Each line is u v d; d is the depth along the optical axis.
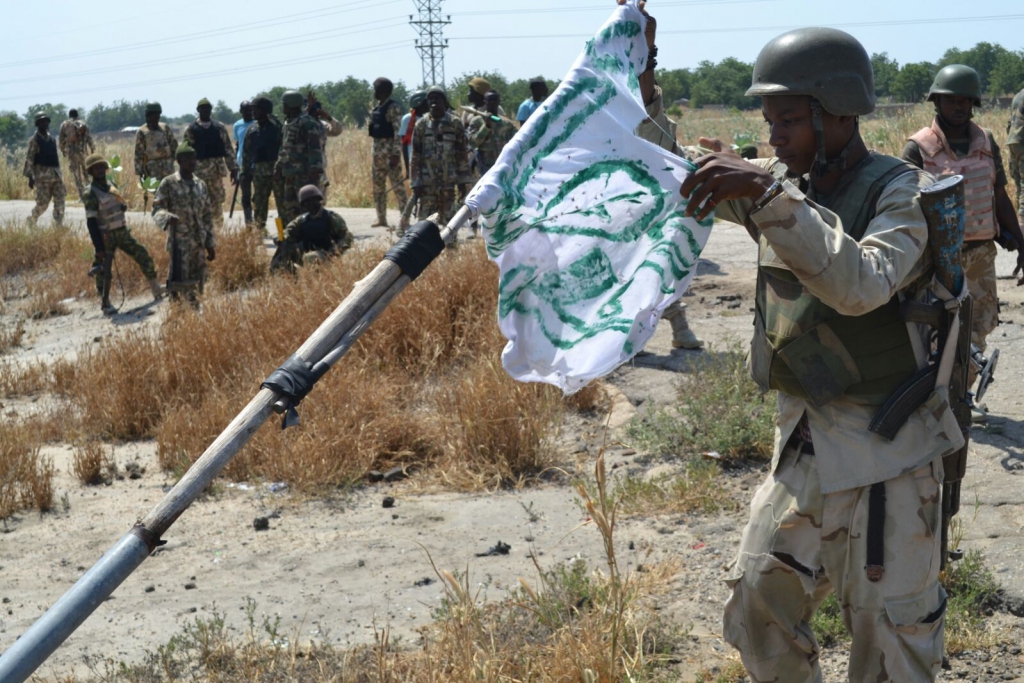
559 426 6.33
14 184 23.84
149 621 4.29
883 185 2.34
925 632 2.35
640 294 2.41
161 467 6.46
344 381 6.62
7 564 5.08
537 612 3.88
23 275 13.82
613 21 2.37
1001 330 7.61
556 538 4.91
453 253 8.75
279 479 5.92
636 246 2.41
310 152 12.45
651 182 2.36
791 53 2.37
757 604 2.48
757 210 2.09
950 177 2.30
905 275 2.21
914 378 2.35
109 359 8.23
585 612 3.73
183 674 3.79
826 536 2.38
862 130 21.30
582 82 2.27
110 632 4.20
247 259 11.76
